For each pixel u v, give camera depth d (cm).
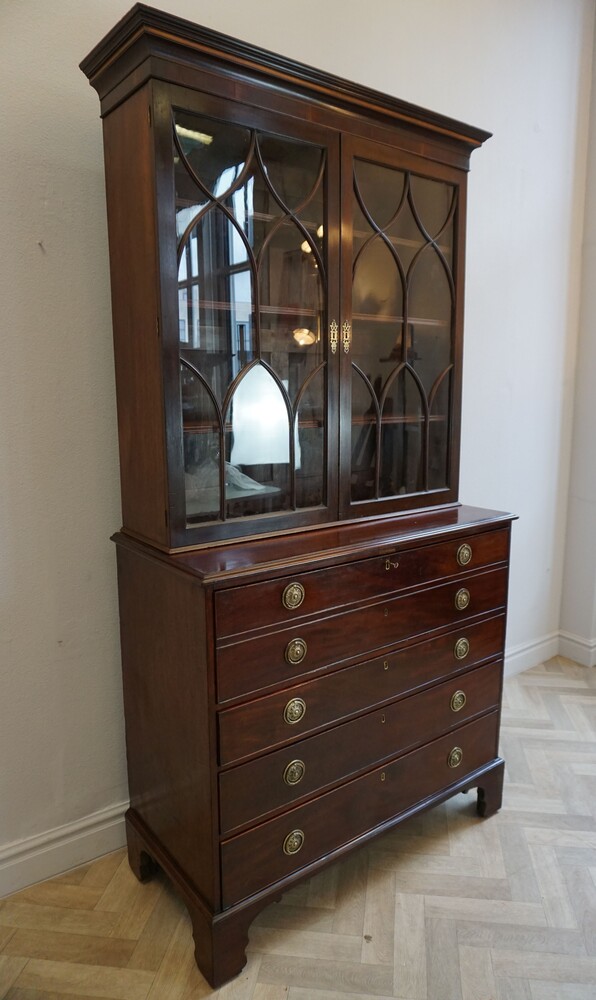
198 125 119
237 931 128
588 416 276
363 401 154
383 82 197
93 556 157
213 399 128
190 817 130
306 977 131
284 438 140
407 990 128
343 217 141
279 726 129
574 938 141
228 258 127
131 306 129
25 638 149
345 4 184
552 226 255
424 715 159
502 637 178
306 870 138
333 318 143
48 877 158
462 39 215
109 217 133
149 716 144
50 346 144
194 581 113
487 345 241
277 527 141
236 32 163
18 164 135
